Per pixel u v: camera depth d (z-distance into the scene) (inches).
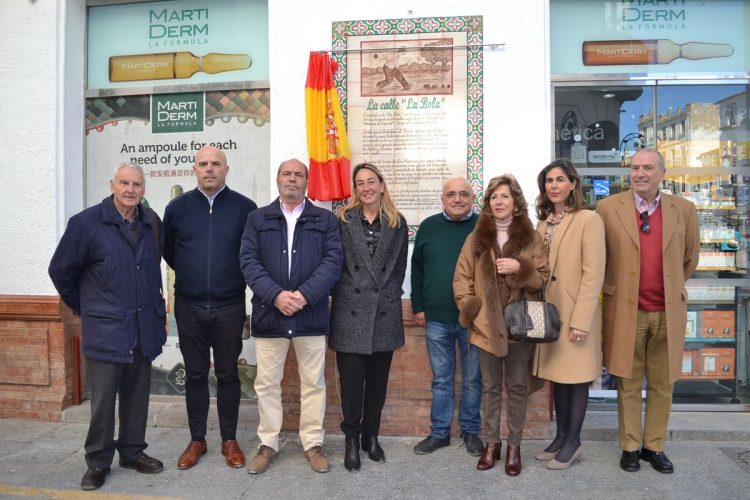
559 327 135.4
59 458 156.6
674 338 141.1
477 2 173.3
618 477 141.6
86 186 201.6
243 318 153.3
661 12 186.5
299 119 179.6
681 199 146.3
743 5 186.2
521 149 172.7
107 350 136.5
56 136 191.2
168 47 200.1
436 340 157.0
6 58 192.2
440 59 174.9
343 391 146.9
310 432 149.4
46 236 190.7
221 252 149.2
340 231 148.5
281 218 145.8
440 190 175.9
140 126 200.1
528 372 144.5
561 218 146.3
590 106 188.4
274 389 149.3
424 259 160.1
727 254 189.0
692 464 149.1
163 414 182.4
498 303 137.3
